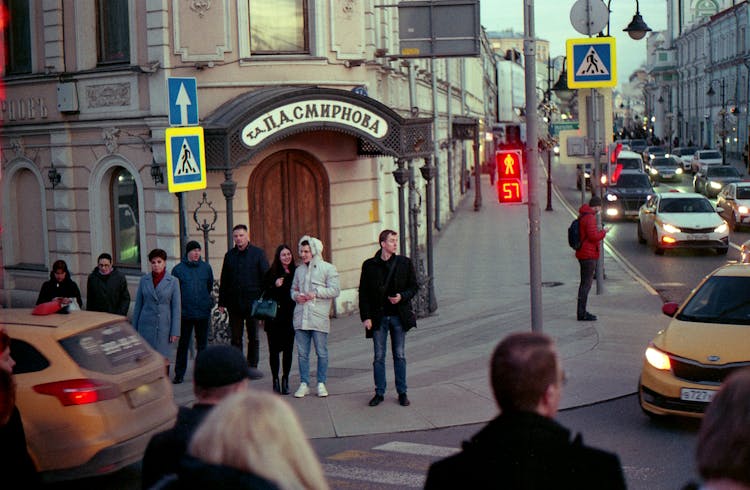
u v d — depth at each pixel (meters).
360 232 21.83
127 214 21.25
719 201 39.78
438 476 3.95
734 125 100.94
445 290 24.34
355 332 19.12
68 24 21.30
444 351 16.48
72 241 21.88
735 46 101.00
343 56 20.69
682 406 10.80
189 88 15.48
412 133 20.00
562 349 16.14
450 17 19.08
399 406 12.62
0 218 21.91
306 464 3.24
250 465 3.17
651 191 41.75
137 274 20.83
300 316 13.14
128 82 20.27
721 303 11.82
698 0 143.25
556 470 3.77
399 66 28.12
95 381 8.77
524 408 3.86
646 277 26.23
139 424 9.12
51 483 8.92
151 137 19.97
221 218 19.83
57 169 21.89
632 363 14.88
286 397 13.30
